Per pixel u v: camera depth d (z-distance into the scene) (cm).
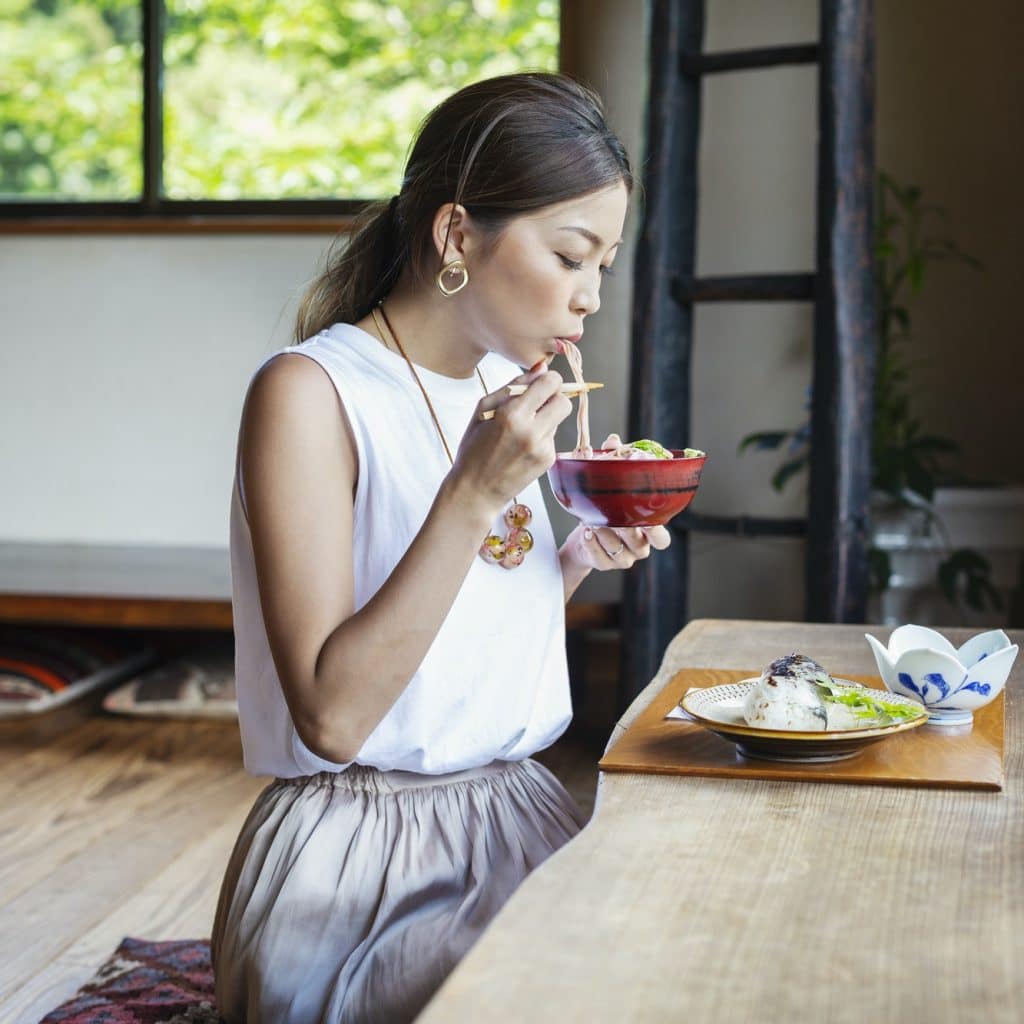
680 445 342
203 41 436
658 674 161
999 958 84
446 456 143
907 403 399
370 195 432
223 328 437
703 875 97
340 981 129
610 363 416
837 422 313
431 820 141
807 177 402
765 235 406
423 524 126
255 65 435
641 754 126
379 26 428
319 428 135
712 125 405
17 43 445
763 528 332
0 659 384
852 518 317
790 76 400
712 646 179
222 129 438
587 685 416
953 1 398
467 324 139
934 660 134
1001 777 118
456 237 135
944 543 371
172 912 251
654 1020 75
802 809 112
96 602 358
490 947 84
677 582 342
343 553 134
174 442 443
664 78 332
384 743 138
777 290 322
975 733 133
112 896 259
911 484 353
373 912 135
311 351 139
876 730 121
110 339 443
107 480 448
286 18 431
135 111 441
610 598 364
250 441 134
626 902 92
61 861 277
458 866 139
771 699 124
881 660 141
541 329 135
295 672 129
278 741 143
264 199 436
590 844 103
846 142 313
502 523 146
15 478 453
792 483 412
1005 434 406
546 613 149
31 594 361
